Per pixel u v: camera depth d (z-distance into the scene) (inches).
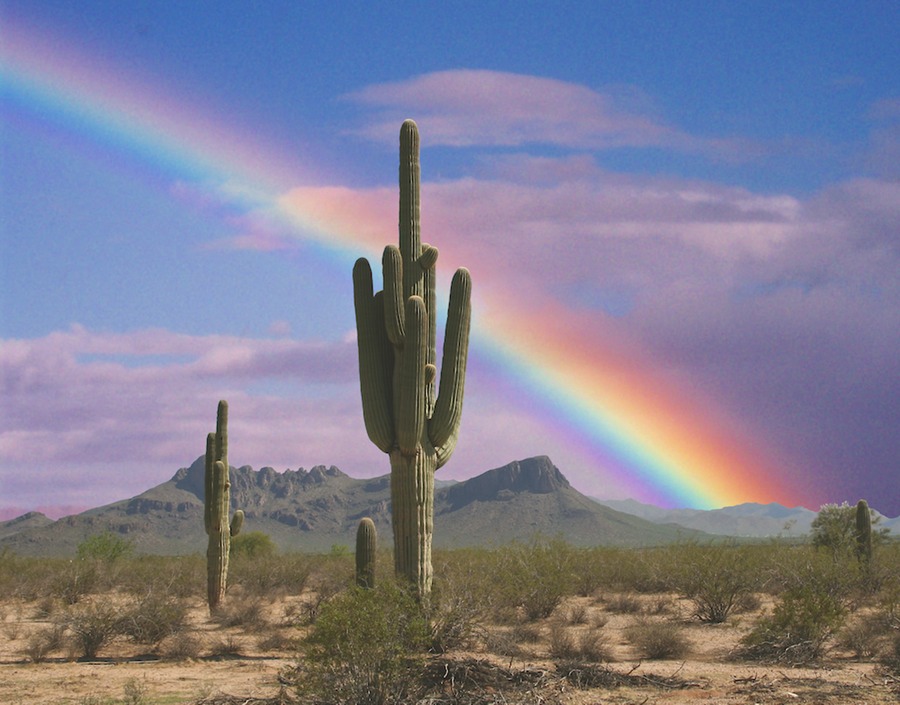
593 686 543.5
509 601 857.5
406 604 521.7
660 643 676.1
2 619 925.8
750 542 1365.7
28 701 528.7
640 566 1190.3
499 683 516.1
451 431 668.1
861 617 759.1
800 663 632.4
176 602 820.0
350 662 471.2
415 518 648.4
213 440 932.0
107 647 746.2
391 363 673.6
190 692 547.2
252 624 844.0
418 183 687.1
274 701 505.7
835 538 1509.6
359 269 678.5
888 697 520.1
